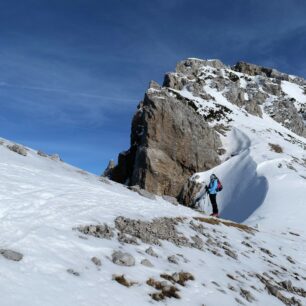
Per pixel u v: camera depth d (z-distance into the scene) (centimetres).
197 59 14362
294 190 5144
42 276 786
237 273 1406
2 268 752
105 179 2584
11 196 1248
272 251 2233
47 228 1059
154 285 962
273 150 7344
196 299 989
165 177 6988
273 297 1327
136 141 8888
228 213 5559
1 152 1970
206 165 7288
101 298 789
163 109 7269
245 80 14150
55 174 1908
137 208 1764
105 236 1171
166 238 1441
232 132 8606
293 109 12356
